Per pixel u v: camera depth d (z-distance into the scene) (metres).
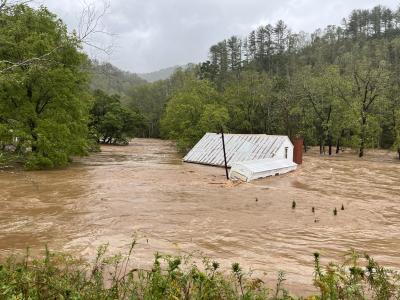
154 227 15.41
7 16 6.73
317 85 61.38
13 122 9.31
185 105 56.09
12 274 4.89
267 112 68.25
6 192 22.09
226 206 19.53
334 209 18.47
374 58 115.94
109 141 75.94
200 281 4.47
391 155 56.38
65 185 24.77
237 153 36.75
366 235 14.99
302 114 64.31
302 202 20.91
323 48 151.00
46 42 28.67
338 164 42.19
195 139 53.47
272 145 36.19
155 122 112.44
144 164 38.31
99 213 17.53
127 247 12.68
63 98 34.09
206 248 12.92
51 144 31.91
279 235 14.73
